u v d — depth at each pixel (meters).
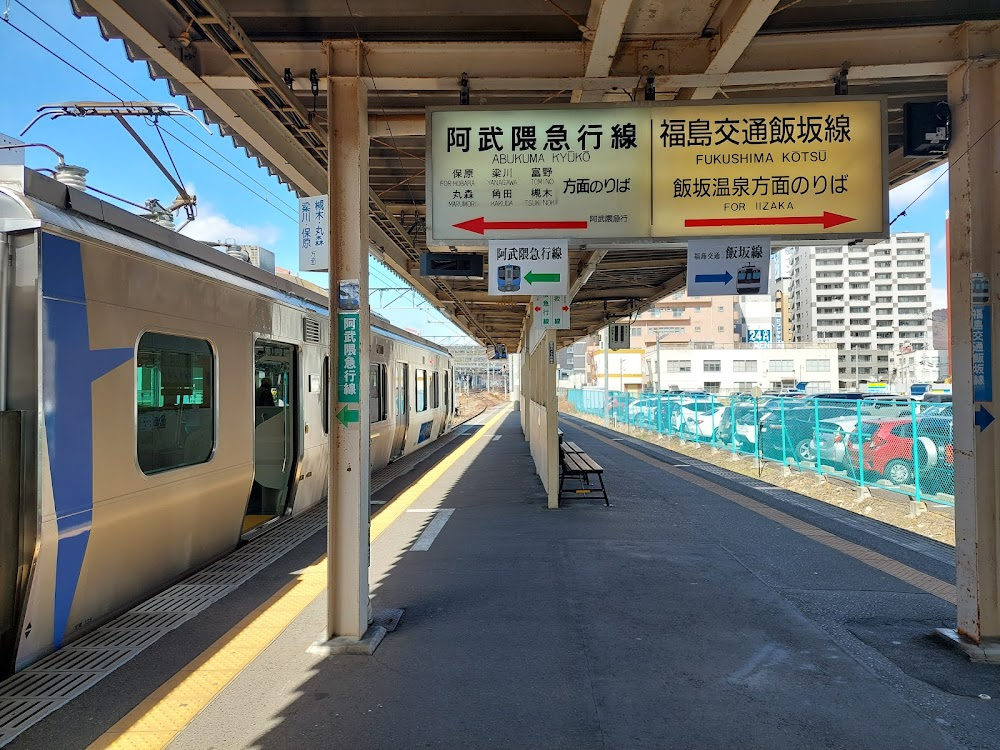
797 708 3.35
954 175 4.16
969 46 4.09
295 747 3.04
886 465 9.38
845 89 4.35
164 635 4.35
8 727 3.20
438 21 4.27
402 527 7.65
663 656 3.98
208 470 5.58
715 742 3.04
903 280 119.50
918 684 3.61
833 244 4.52
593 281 11.05
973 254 4.02
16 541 3.62
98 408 4.18
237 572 5.78
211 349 5.71
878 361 112.75
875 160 4.34
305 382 7.98
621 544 6.71
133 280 4.57
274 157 5.66
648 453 16.33
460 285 12.55
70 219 4.04
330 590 4.18
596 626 4.48
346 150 4.32
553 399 8.80
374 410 11.67
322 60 4.44
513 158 4.42
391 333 13.10
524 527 7.55
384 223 8.42
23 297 3.70
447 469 13.07
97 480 4.16
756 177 4.37
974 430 4.02
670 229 4.38
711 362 72.25
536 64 4.38
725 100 4.37
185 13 3.31
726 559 6.14
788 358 73.69
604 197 4.40
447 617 4.67
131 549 4.70
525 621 4.58
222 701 3.47
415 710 3.36
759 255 4.36
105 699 3.49
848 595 5.10
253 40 4.33
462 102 4.43
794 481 11.05
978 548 4.02
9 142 7.36
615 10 3.52
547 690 3.56
